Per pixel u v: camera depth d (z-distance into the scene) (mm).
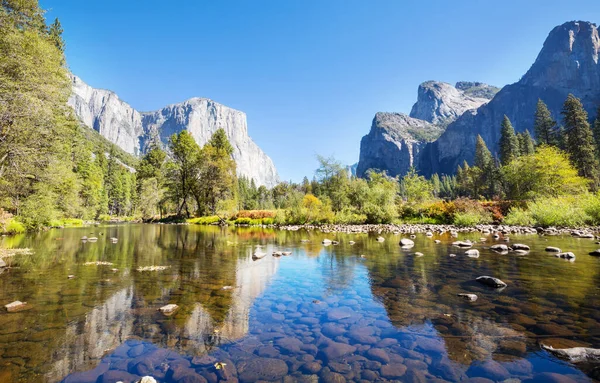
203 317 4598
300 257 10266
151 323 4352
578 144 45250
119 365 3135
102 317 4594
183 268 8500
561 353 3256
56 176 20000
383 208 28000
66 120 24141
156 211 53000
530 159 30625
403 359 3248
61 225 28812
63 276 7445
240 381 2828
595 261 8414
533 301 5098
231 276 7457
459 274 7277
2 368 3057
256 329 4137
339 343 3666
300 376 2922
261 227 29250
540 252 10133
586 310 4613
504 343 3572
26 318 4531
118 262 9531
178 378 2879
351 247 12641
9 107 12789
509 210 24672
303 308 5008
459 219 23312
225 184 44531
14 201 20438
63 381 2826
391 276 7227
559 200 22094
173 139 47031
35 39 16141
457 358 3238
